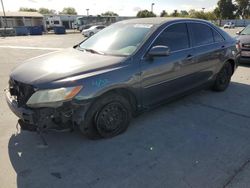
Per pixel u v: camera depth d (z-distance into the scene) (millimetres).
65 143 3559
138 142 3600
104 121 3527
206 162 3150
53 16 62375
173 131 3934
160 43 4066
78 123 3221
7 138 3695
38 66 3471
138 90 3758
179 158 3234
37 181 2816
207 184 2768
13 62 10086
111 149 3424
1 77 7340
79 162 3150
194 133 3879
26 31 41469
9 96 3525
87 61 3541
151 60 3859
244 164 3111
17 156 3266
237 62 6094
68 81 3066
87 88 3156
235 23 71062
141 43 3867
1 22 60125
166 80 4180
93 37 4672
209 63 5133
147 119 4332
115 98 3520
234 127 4098
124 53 3793
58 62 3557
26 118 3086
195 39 4793
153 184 2768
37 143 3566
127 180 2834
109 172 2969
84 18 54469
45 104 3002
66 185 2758
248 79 7020
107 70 3385
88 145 3510
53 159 3209
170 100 4492
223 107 4930
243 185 2752
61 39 26141
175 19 4531
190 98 5398
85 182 2803
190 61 4578
